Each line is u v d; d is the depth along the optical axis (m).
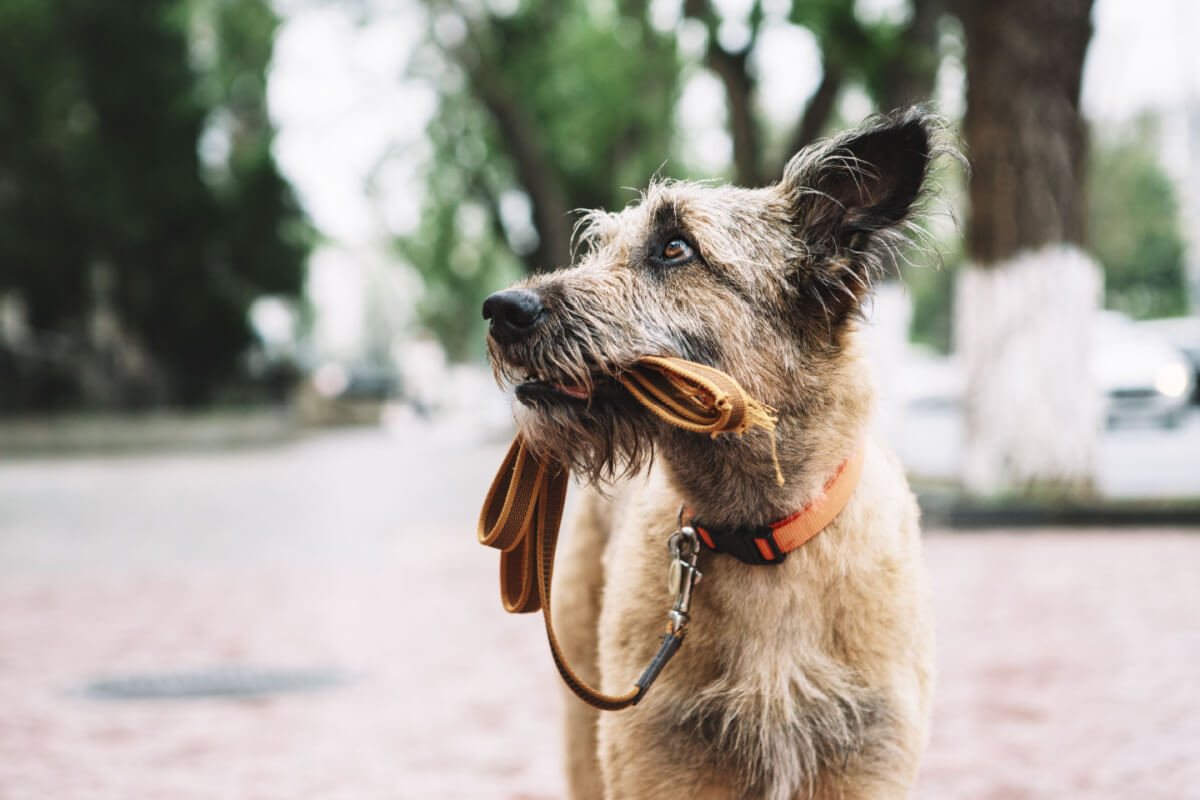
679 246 3.25
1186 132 49.44
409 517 13.80
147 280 40.12
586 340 3.11
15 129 36.72
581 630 3.99
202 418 42.31
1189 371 23.78
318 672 6.60
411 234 34.78
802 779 3.08
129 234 37.97
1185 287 53.38
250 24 22.20
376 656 6.98
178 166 39.16
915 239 3.31
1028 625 7.25
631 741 3.14
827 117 16.86
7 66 36.47
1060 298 12.09
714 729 3.08
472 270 37.34
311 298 60.19
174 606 8.59
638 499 3.48
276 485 18.12
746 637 3.11
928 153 3.27
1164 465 16.73
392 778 4.82
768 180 17.31
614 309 3.17
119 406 40.97
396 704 5.92
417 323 56.78
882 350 15.27
